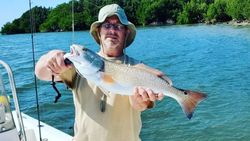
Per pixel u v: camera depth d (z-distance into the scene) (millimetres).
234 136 9203
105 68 2748
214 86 15148
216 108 11602
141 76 2818
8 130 3641
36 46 31188
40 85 14406
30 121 5430
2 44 37281
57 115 10648
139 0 86938
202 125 10023
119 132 2951
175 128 9805
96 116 2932
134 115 3014
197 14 84188
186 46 32344
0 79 3705
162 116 10734
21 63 20750
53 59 2705
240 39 37625
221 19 82125
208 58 24203
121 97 2930
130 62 3086
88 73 2701
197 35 45750
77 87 3010
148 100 2812
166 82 2855
